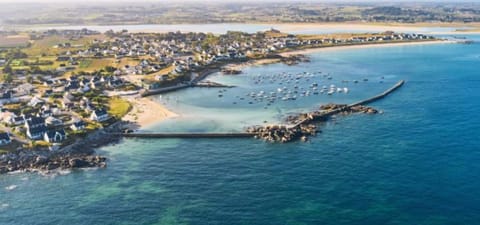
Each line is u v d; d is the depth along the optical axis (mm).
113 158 168000
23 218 124375
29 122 185500
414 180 141500
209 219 121812
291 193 135250
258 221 120312
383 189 136000
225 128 199875
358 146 173500
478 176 143000
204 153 171125
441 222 117562
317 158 162500
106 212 126625
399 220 119125
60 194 138625
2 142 174000
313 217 121562
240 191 137250
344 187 138125
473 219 118562
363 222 118625
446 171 147500
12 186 144750
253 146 178000
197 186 141750
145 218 123000
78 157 167125
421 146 171375
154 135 191000
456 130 190375
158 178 148625
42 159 162750
